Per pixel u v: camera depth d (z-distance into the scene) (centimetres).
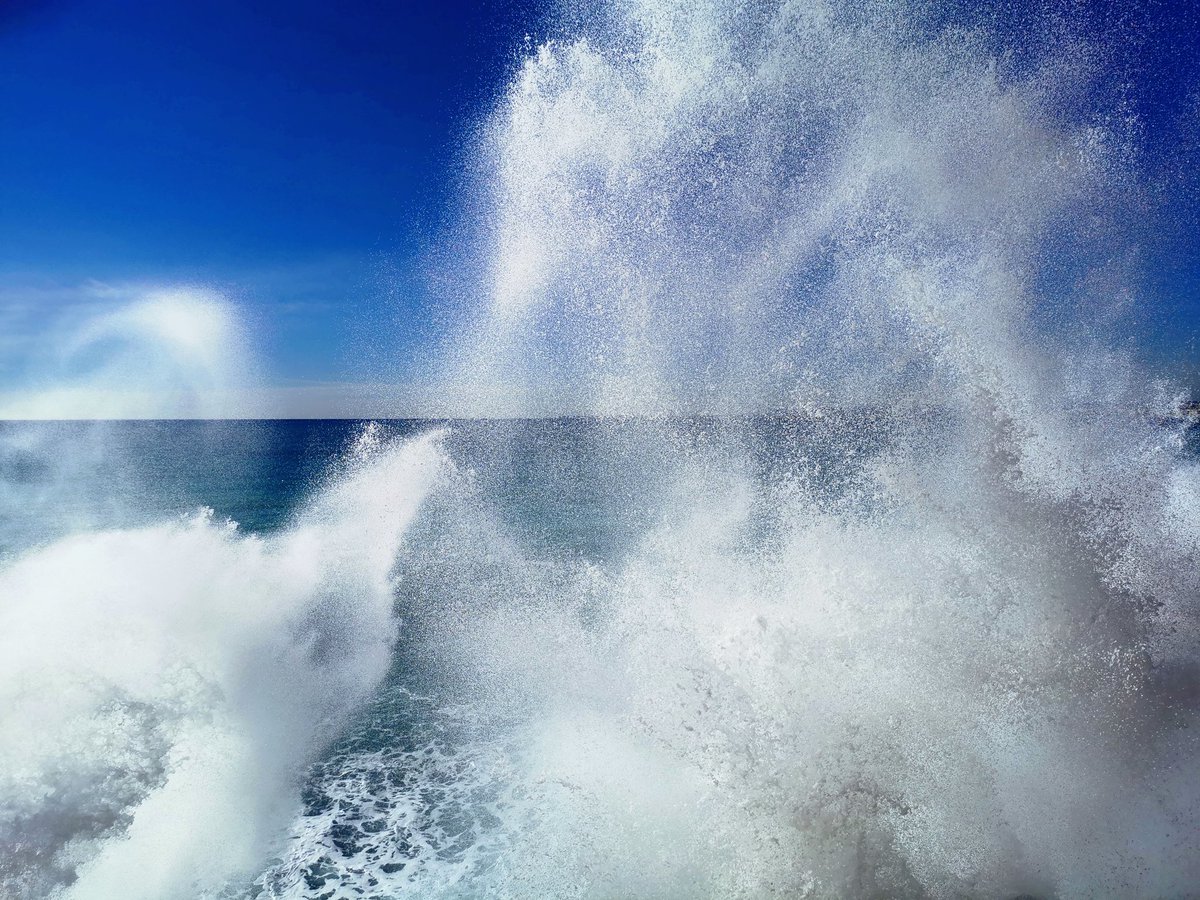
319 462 4662
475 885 457
